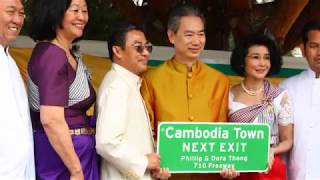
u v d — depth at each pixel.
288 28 5.84
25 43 4.42
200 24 3.30
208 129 3.21
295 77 3.74
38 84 2.94
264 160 3.29
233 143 3.24
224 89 3.43
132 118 3.11
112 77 3.15
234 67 3.54
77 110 3.05
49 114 2.88
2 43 2.96
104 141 2.98
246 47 3.45
